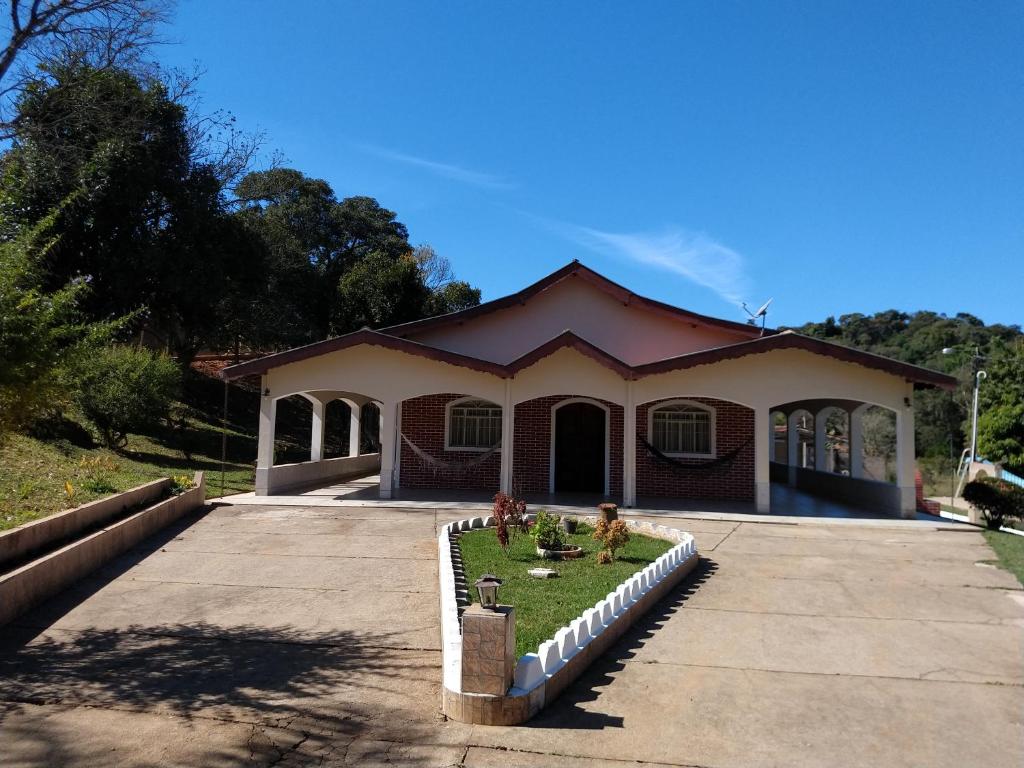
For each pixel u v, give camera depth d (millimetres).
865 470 20016
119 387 18375
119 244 23094
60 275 21422
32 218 19375
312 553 11125
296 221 37344
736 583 9539
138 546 11414
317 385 16719
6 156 15766
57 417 18078
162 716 5566
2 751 4988
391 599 8789
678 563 9617
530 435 18719
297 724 5414
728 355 15266
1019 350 40469
